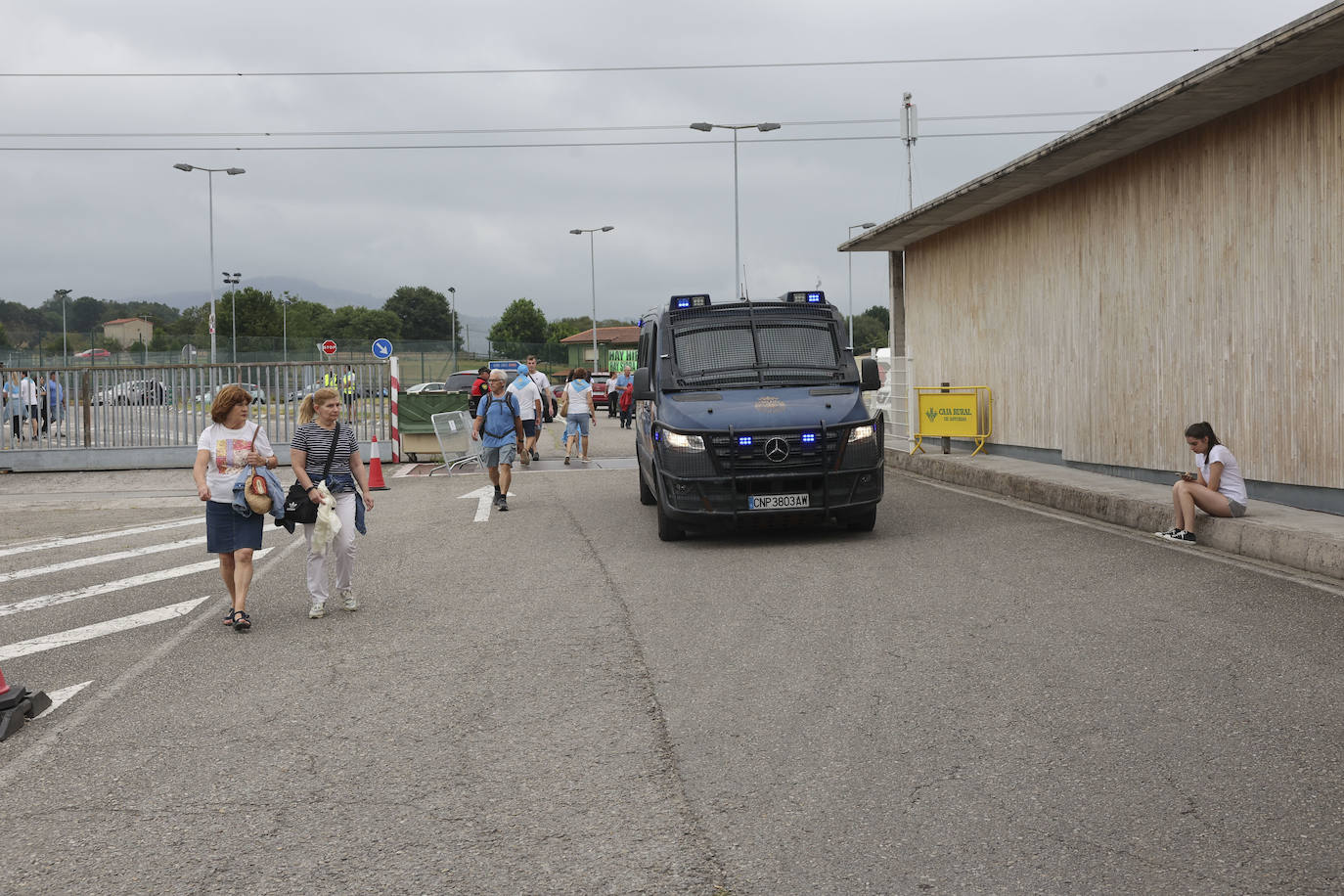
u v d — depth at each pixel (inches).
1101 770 185.0
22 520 617.0
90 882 155.5
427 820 174.6
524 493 653.3
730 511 428.1
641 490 578.6
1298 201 426.6
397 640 299.0
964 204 684.7
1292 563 355.3
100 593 389.1
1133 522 451.2
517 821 173.0
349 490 338.6
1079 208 600.4
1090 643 267.6
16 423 868.6
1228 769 183.3
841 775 187.6
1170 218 514.3
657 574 382.0
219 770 200.7
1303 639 263.4
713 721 219.0
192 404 878.4
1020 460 671.1
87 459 872.9
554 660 270.7
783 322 488.4
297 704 241.1
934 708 221.6
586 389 839.7
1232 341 471.5
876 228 799.7
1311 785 174.9
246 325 4699.8
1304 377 427.2
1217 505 400.8
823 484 430.0
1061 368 626.2
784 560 400.8
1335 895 140.3
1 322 7273.6
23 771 204.1
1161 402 526.9
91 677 272.1
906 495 579.2
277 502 318.3
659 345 480.4
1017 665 250.5
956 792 177.9
